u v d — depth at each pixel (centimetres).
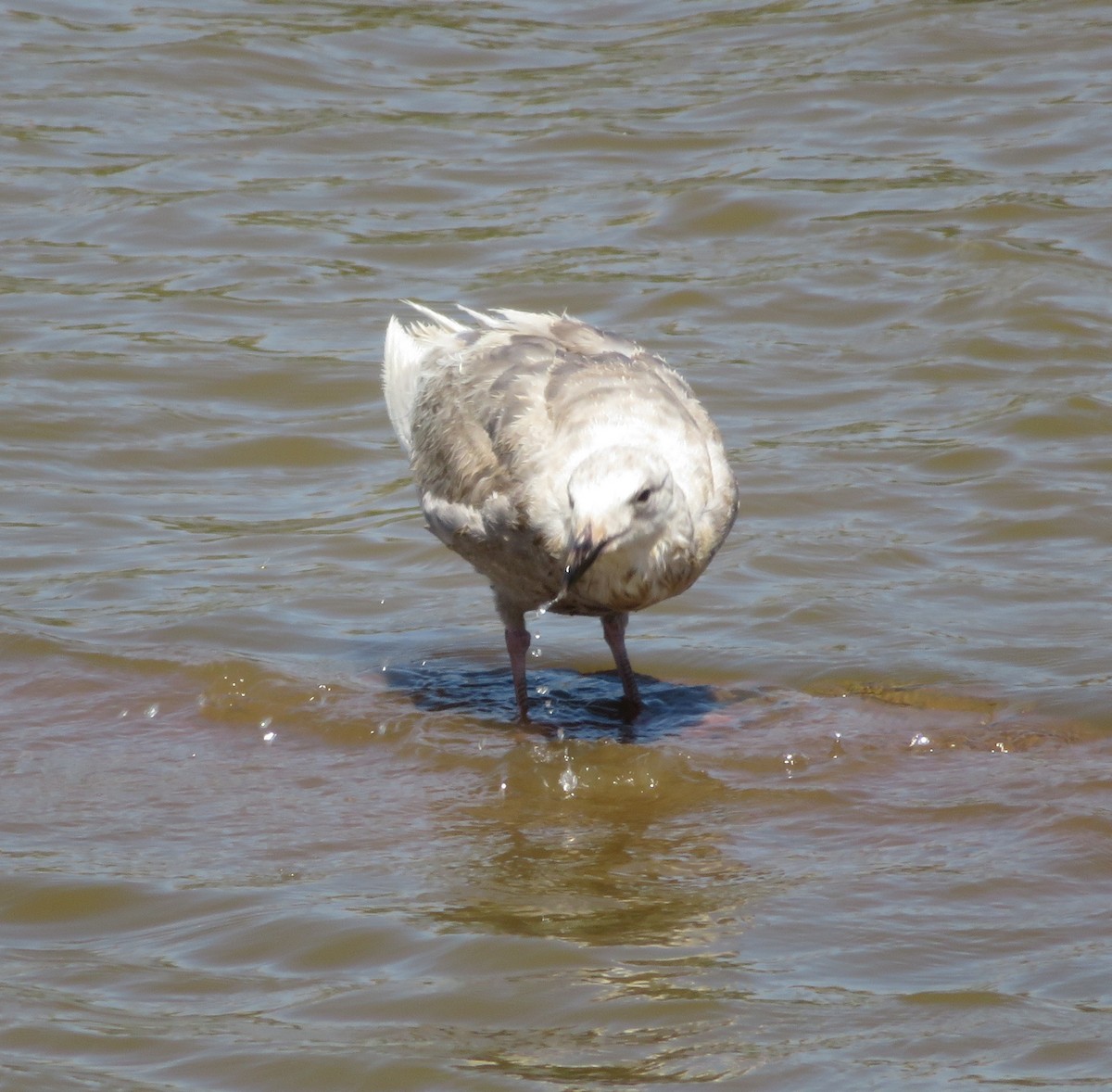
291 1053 749
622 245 2080
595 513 1023
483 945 842
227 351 1825
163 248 2086
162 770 1084
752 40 2720
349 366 1795
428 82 2612
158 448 1631
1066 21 2702
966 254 2006
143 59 2639
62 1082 730
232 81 2589
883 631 1270
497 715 1169
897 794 1030
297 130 2431
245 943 852
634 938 850
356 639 1299
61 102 2492
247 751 1117
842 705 1167
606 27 2834
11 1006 793
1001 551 1397
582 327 1209
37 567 1399
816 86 2514
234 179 2280
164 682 1209
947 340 1814
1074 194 2161
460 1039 760
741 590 1349
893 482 1523
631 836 984
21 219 2162
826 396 1711
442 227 2147
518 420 1109
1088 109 2400
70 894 909
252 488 1573
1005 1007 772
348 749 1121
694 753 1096
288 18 2848
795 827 990
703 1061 736
